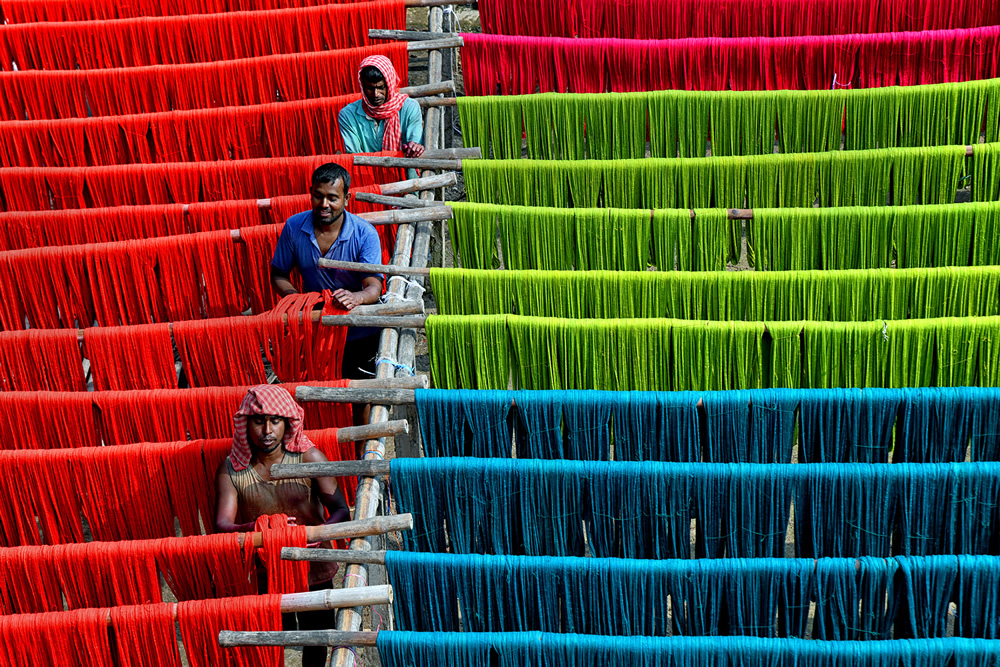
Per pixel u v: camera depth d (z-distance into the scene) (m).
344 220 5.61
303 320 5.35
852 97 7.21
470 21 10.34
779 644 3.97
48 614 4.06
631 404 4.84
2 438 5.30
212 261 6.35
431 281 5.65
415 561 4.16
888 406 4.77
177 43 8.97
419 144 7.05
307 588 4.34
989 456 4.86
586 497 4.59
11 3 9.36
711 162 6.69
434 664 3.98
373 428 4.62
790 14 8.54
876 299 5.58
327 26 8.83
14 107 8.58
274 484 4.43
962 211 6.05
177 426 5.28
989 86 7.11
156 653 4.11
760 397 4.79
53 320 6.45
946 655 3.95
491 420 4.90
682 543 4.64
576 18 8.70
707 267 6.36
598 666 4.00
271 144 7.91
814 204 7.39
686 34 8.71
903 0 8.41
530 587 4.19
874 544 4.61
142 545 4.24
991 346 5.15
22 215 6.70
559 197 6.82
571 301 5.71
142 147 8.00
